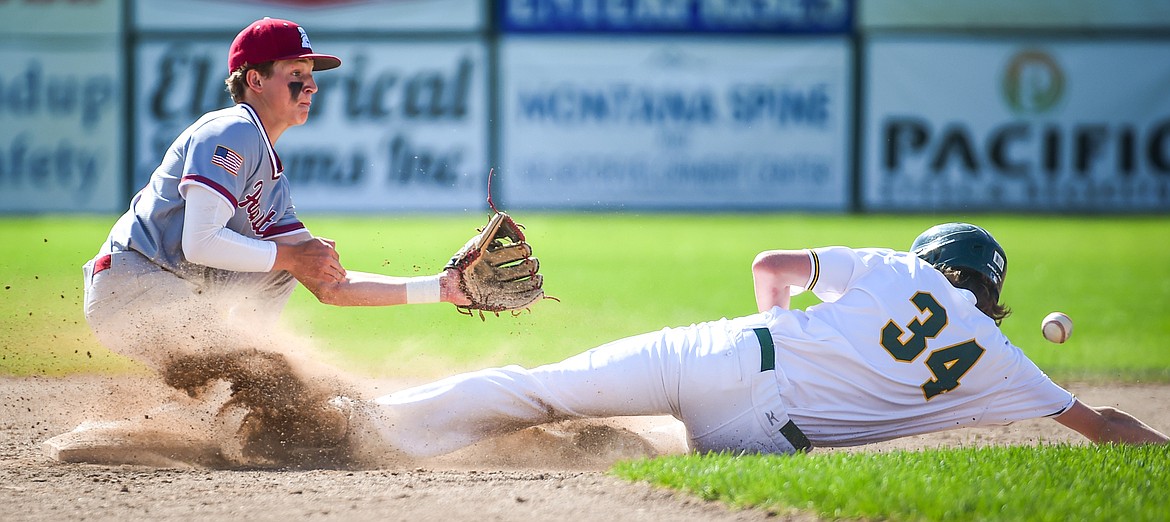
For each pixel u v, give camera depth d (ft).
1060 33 233.55
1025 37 233.76
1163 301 122.62
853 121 234.99
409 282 57.77
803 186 235.81
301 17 229.66
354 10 230.07
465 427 53.36
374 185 232.12
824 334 50.67
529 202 234.79
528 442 55.57
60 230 191.83
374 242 172.14
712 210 235.40
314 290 58.03
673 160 234.58
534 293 58.23
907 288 50.57
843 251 51.65
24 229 193.57
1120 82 234.17
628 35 232.53
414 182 232.73
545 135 233.76
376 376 78.28
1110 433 51.85
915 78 234.79
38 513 43.78
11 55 225.76
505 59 232.32
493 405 52.75
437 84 232.32
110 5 226.17
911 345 50.26
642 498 43.98
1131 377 82.94
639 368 51.72
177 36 227.61
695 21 232.53
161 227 54.39
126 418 55.26
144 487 47.73
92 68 226.79
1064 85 234.79
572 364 52.75
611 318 105.70
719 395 50.98
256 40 55.88
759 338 50.96
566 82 233.14
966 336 50.37
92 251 157.69
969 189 236.84
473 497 45.06
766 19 233.14
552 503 43.78
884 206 236.43
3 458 53.67
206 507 44.32
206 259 53.26
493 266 57.62
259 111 56.90
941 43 233.96
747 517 40.93
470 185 233.55
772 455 49.19
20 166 227.61
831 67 234.17
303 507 44.06
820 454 49.19
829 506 40.47
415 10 230.68
